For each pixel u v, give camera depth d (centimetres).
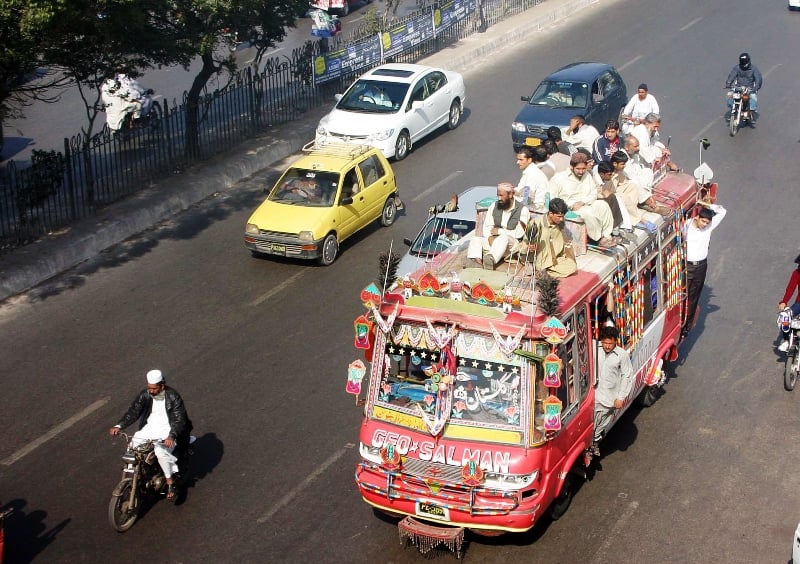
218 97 2261
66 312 1546
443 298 915
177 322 1499
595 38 3231
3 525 1009
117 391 1302
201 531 1014
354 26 3484
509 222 1012
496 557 950
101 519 1044
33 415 1252
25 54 1541
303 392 1287
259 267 1708
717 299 1534
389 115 2220
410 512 925
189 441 1077
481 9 3225
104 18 1666
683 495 1045
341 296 1578
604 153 1516
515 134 2211
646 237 1120
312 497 1066
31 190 1778
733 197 1950
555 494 941
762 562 934
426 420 912
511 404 896
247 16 2086
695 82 2720
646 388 1203
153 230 1884
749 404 1234
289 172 1788
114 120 2411
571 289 950
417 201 1992
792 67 2822
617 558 944
